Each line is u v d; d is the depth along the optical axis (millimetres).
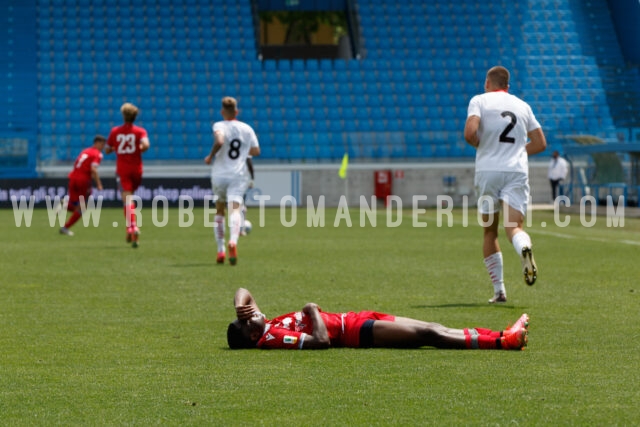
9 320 30750
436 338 24078
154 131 150500
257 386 20172
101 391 19844
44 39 160500
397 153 152500
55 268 48812
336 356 23438
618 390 19516
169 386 20281
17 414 17969
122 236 75438
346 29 195625
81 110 152375
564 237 71875
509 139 34219
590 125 159625
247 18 170125
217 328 28969
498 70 35000
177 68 160375
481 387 19828
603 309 32781
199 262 52125
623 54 171625
